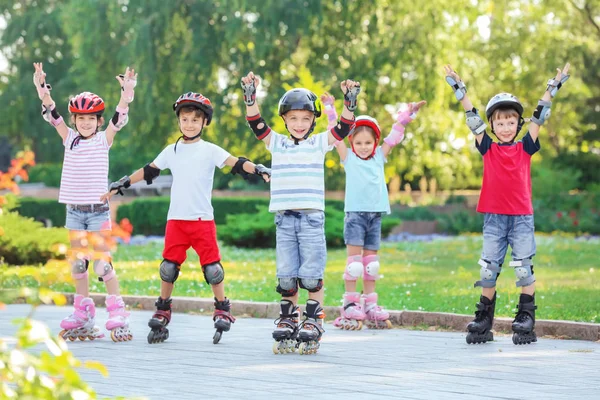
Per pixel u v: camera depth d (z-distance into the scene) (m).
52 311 10.95
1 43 52.69
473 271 17.22
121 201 38.66
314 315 7.46
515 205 8.20
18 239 17.64
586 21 39.97
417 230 34.56
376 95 36.50
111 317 8.36
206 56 35.19
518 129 8.37
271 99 34.88
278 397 5.39
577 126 41.84
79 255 4.71
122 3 35.94
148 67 34.62
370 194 9.42
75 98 8.58
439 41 35.53
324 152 7.71
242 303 10.78
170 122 36.22
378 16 36.34
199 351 7.54
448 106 38.16
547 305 10.73
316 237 7.56
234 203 32.16
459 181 44.88
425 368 6.59
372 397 5.40
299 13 34.44
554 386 5.82
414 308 10.59
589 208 36.22
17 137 56.88
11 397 3.10
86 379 6.02
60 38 53.19
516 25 40.06
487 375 6.27
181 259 8.22
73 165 8.52
